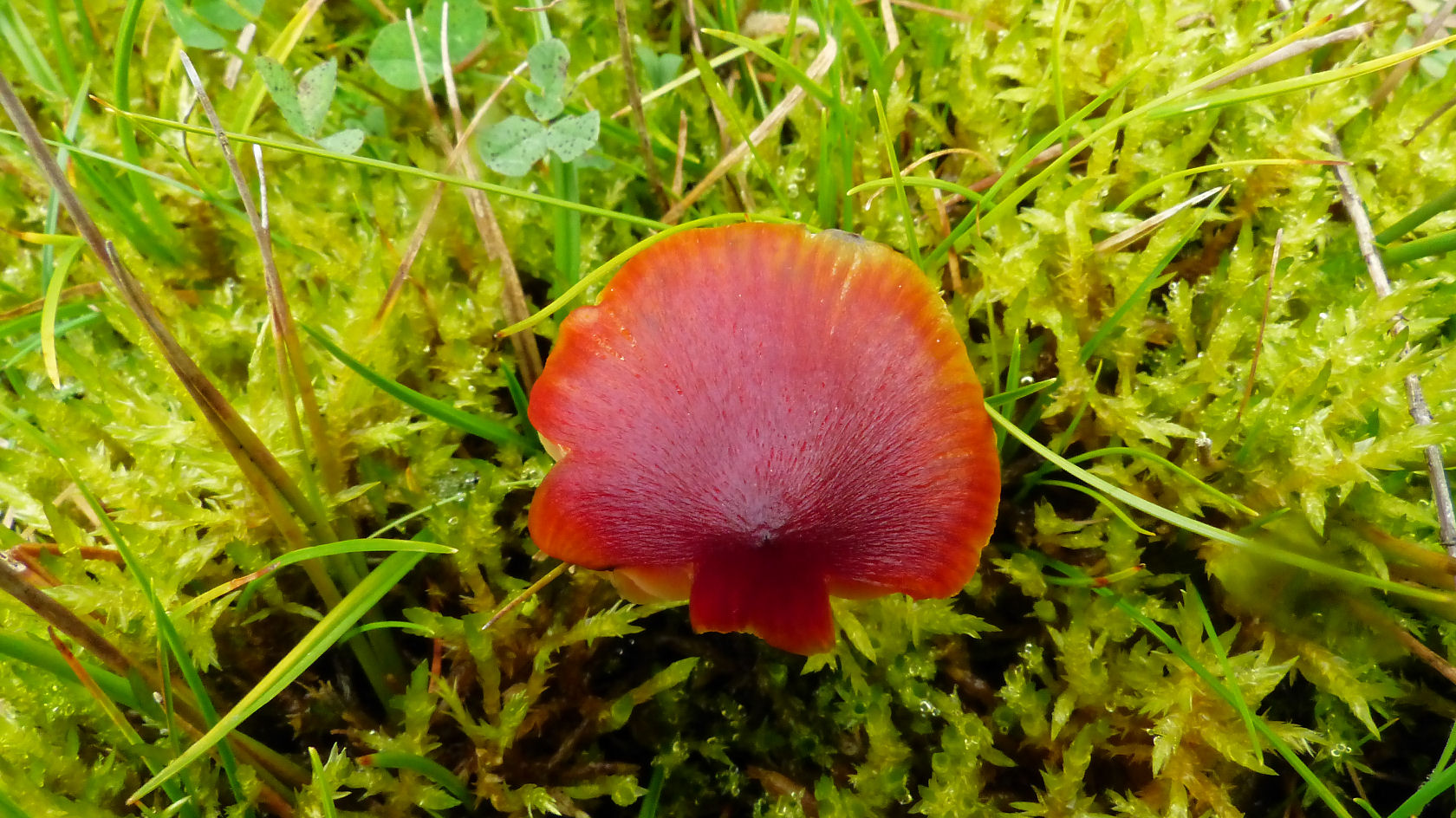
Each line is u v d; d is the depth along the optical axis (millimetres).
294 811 100
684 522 86
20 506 109
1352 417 106
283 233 126
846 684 111
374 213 131
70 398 115
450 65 123
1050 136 105
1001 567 110
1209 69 133
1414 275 120
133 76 144
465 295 127
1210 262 126
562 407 87
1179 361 118
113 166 131
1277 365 112
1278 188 124
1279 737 98
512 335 119
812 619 88
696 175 137
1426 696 106
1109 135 118
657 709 113
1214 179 127
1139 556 112
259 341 106
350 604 92
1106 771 108
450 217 128
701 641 114
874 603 109
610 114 138
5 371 116
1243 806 108
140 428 107
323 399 113
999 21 141
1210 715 102
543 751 111
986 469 84
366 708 111
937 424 84
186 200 130
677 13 143
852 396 83
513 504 119
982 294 116
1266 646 103
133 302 78
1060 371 114
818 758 110
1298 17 135
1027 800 108
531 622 110
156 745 92
